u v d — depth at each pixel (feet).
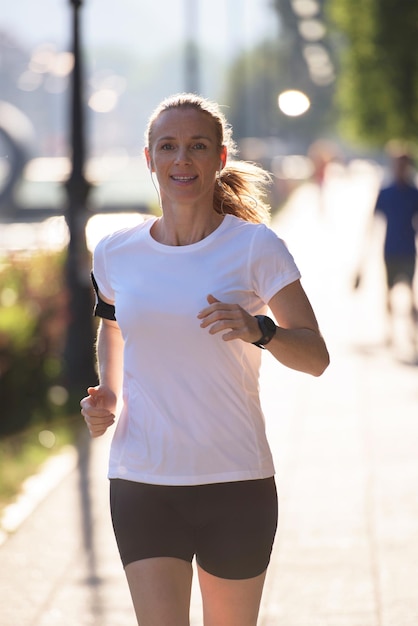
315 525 37.68
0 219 183.62
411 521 37.86
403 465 44.80
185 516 21.85
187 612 21.74
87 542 36.58
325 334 80.18
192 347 21.58
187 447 21.76
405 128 173.58
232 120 351.46
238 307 20.63
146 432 21.95
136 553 21.80
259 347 21.20
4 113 189.67
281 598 31.58
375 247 143.64
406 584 32.32
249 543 21.72
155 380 21.86
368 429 51.37
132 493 21.97
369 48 175.01
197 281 21.71
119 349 24.02
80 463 46.98
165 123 21.97
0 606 31.35
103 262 22.66
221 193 23.39
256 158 222.48
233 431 21.81
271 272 21.70
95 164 317.42
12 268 62.85
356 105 179.01
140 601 21.66
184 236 22.22
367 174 414.00
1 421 55.11
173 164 21.89
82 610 31.01
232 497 21.77
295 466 45.24
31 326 58.75
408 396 58.49
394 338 77.71
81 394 60.44
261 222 23.93
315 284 109.29
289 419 54.08
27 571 34.09
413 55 171.12
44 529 38.04
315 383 63.05
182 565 21.79
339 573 33.32
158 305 21.66
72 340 61.26
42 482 44.11
